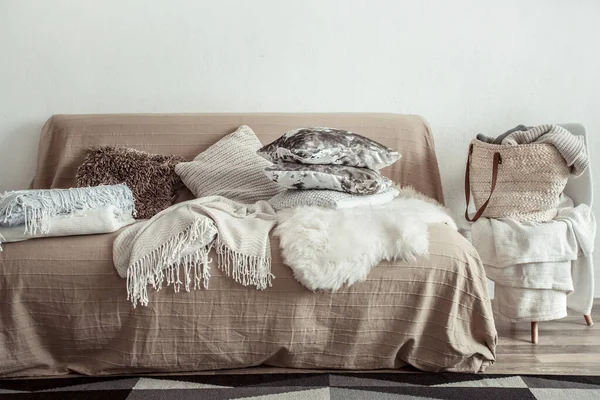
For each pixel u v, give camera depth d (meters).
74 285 2.03
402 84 3.01
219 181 2.64
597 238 3.04
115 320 2.04
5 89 3.01
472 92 3.01
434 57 2.99
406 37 2.98
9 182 3.06
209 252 2.06
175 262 2.02
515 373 2.08
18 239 2.07
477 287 2.05
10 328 2.03
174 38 2.99
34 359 2.05
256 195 2.59
